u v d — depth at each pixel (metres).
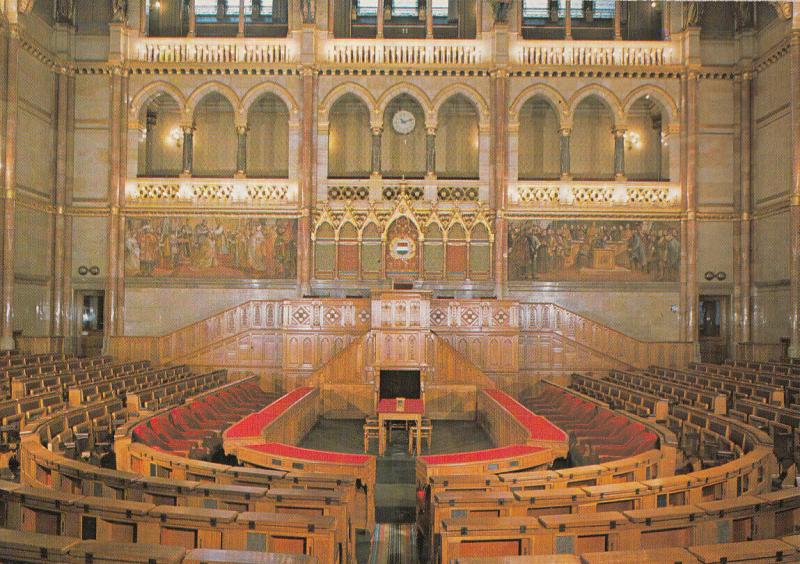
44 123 30.20
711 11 32.06
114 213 30.83
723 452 12.38
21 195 28.28
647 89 31.67
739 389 19.19
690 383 21.84
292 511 8.52
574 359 28.38
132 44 31.55
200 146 34.75
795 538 6.18
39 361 24.95
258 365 28.17
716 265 31.38
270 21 35.31
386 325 22.55
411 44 31.69
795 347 26.69
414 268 30.83
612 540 7.30
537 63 31.59
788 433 13.46
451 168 34.66
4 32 26.94
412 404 19.42
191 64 31.28
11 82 26.88
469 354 26.88
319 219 30.97
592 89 31.70
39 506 7.61
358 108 34.81
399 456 17.97
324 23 31.80
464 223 31.00
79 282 30.92
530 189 31.58
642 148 35.16
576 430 16.56
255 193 31.47
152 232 31.23
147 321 31.06
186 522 7.20
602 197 31.66
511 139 31.58
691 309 30.86
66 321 30.69
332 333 26.91
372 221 30.89
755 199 30.91
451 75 31.75
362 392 23.42
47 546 5.68
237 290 31.19
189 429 15.98
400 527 12.51
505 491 9.21
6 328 26.61
